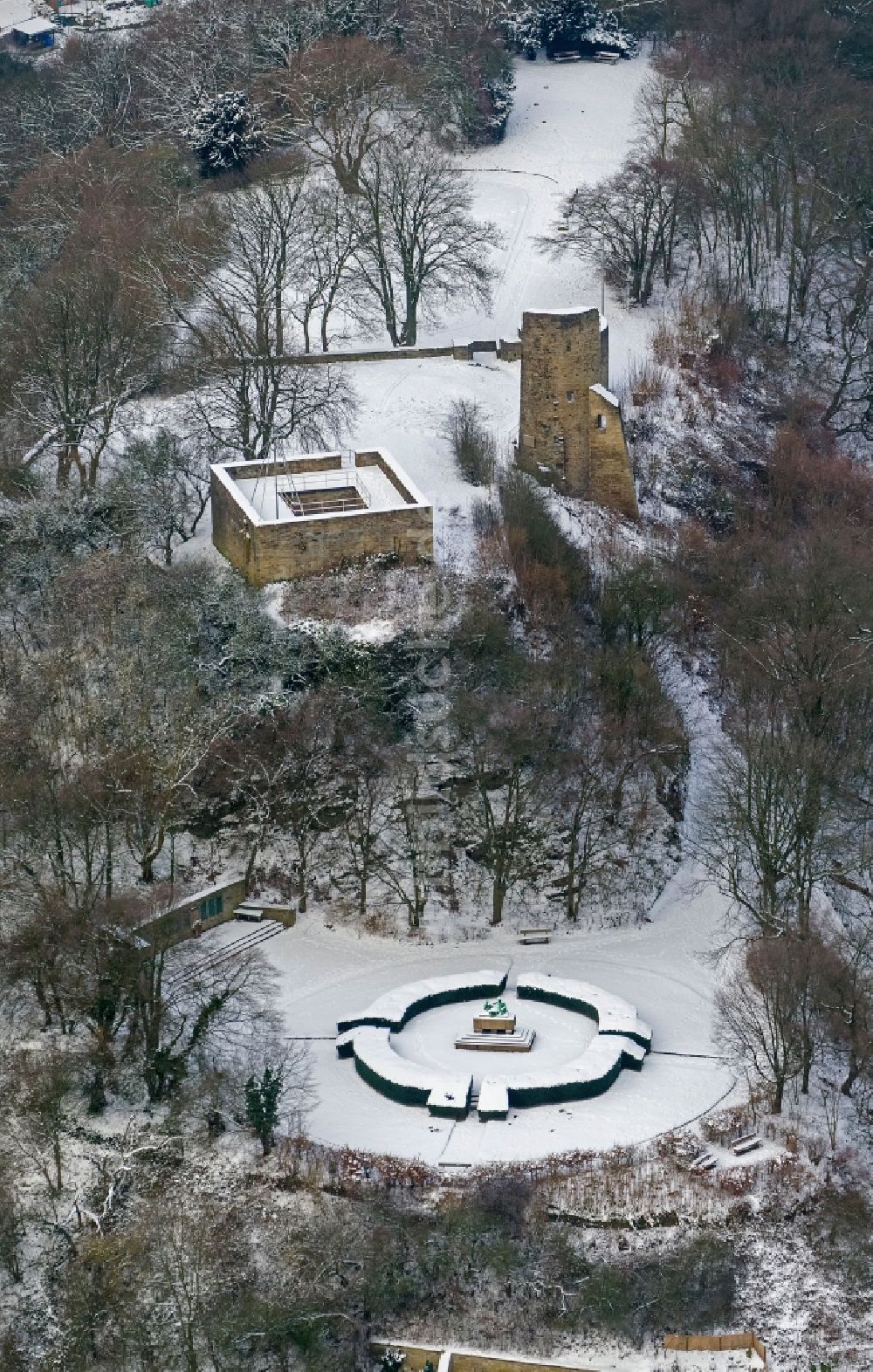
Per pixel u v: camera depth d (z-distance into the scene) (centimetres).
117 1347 18988
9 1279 19500
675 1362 19025
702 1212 19938
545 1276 19450
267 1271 19462
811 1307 19575
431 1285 19425
